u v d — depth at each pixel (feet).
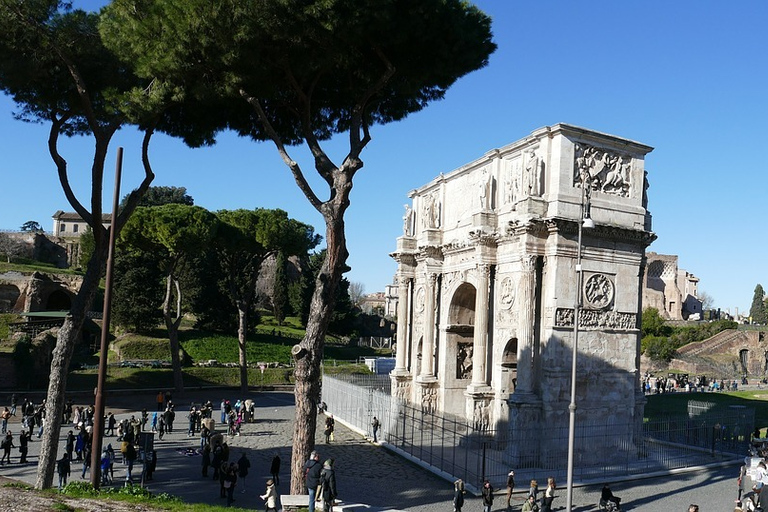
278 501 85.76
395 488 117.91
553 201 141.18
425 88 108.99
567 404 139.64
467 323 184.03
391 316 552.41
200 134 110.42
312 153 97.60
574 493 120.88
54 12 96.48
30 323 283.79
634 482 131.85
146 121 100.68
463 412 182.70
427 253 188.44
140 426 144.46
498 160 161.07
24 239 421.59
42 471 95.20
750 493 111.55
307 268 423.64
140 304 307.37
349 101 108.17
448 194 190.60
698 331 422.82
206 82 93.15
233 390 262.26
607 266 146.92
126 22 88.17
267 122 96.37
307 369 92.84
